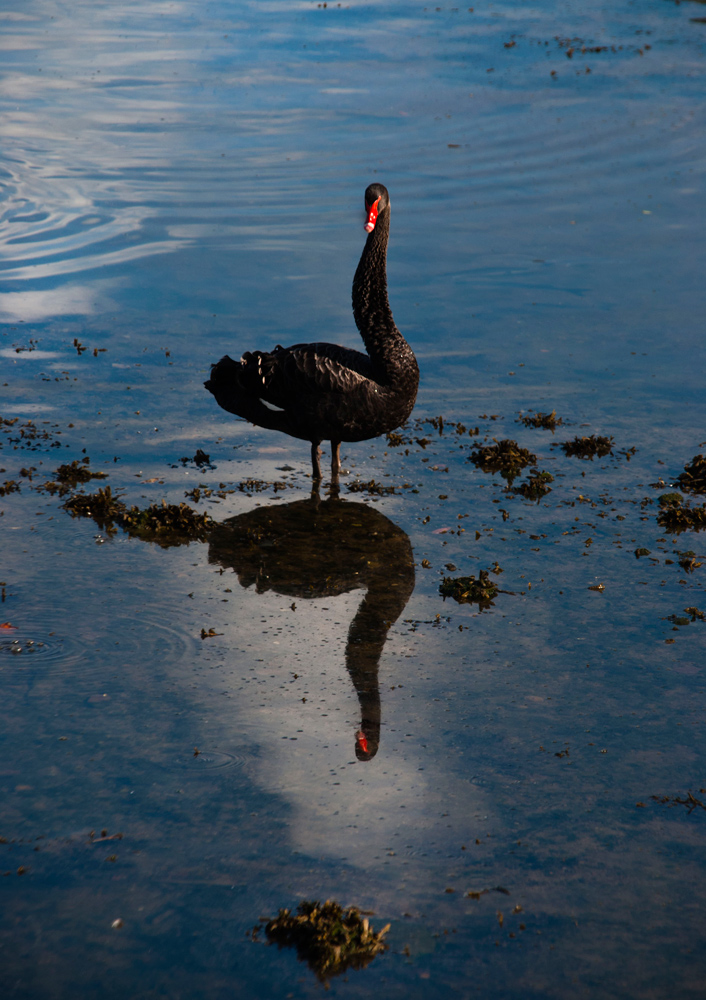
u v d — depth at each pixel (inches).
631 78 1005.2
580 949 153.6
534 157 770.2
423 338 472.1
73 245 577.6
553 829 178.5
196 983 146.1
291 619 250.5
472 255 586.2
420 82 970.1
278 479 338.0
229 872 166.2
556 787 189.5
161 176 697.6
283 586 267.6
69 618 245.8
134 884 163.2
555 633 245.9
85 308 492.1
